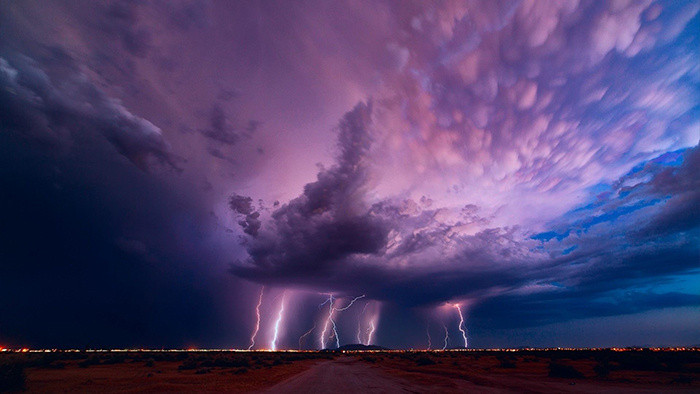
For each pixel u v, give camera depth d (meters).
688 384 17.84
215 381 21.41
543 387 17.33
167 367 34.75
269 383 20.70
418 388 17.88
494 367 33.31
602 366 22.34
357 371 31.77
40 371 27.50
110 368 31.80
